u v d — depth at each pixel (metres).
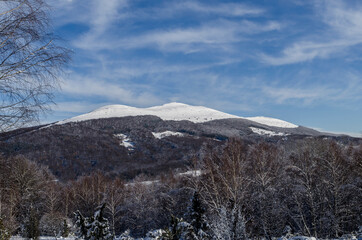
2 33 4.94
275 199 23.34
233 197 16.39
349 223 24.23
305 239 12.64
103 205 9.58
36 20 5.33
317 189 24.69
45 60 5.50
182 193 26.81
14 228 18.33
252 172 25.02
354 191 24.89
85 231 9.37
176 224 10.25
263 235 22.30
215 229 10.62
